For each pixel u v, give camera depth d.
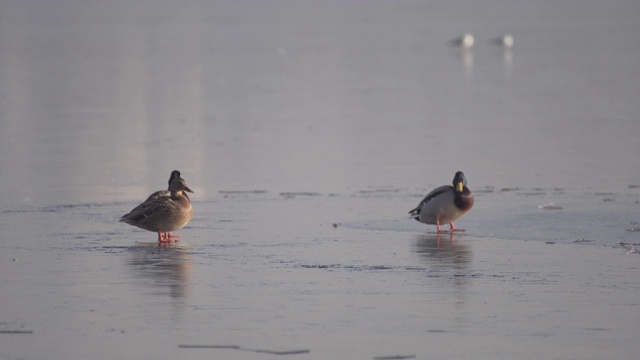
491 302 12.68
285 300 12.88
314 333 11.40
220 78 61.38
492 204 21.58
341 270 14.71
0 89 55.31
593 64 66.38
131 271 14.64
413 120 39.69
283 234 18.02
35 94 52.53
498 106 44.38
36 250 16.34
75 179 25.69
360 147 32.25
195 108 45.38
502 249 16.36
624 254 15.79
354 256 15.83
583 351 10.68
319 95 50.53
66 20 135.88
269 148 32.19
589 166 27.41
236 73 64.75
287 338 11.23
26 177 25.97
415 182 25.25
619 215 19.77
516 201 21.95
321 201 22.30
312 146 32.56
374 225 19.06
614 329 11.45
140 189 24.08
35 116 42.38
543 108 43.09
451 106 44.75
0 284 13.80
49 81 60.25
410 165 28.19
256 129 37.44
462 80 58.25
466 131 36.00
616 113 40.44
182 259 15.59
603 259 15.38
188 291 13.39
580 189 23.61
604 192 23.11
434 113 42.12
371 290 13.38
